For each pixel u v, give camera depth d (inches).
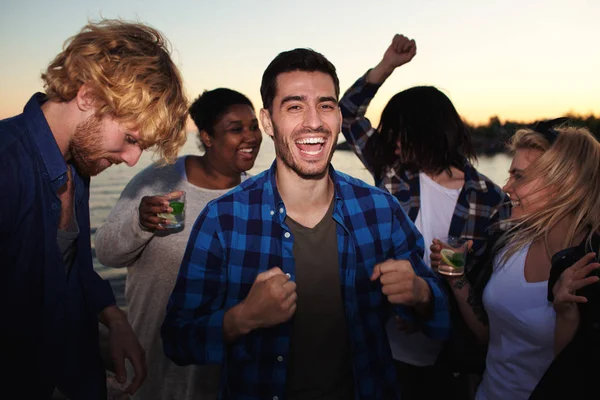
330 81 49.6
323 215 52.4
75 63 40.0
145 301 74.7
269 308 42.9
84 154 44.7
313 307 51.2
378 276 46.9
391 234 55.1
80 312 50.3
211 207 52.1
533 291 52.8
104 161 46.4
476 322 64.2
